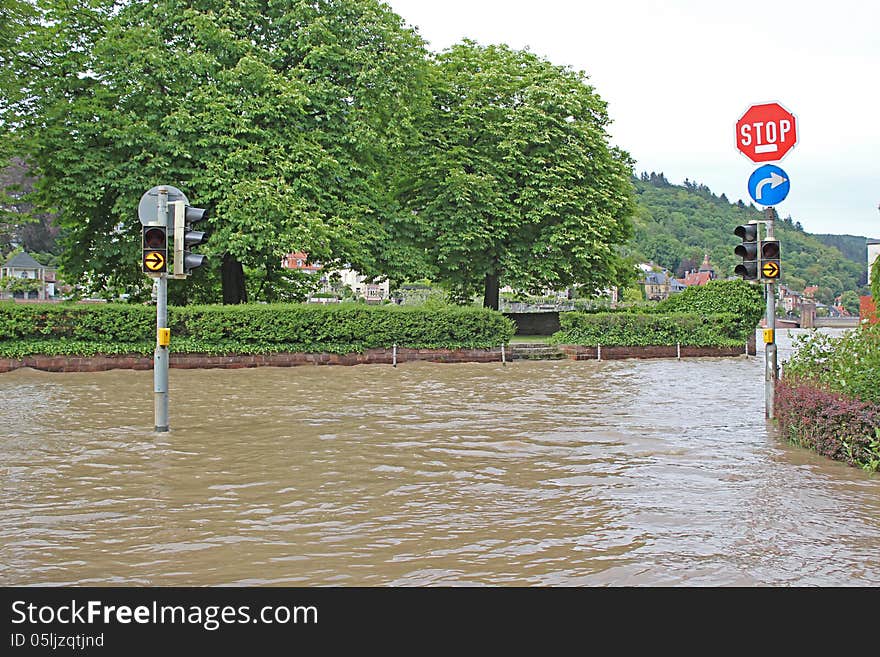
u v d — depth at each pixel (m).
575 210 31.48
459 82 31.97
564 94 31.88
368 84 26.17
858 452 8.51
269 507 6.86
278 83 24.44
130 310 21.20
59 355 20.14
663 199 177.88
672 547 5.75
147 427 11.16
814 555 5.56
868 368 9.47
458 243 29.64
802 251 143.00
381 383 18.00
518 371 21.92
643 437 10.49
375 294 72.94
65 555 5.57
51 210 26.05
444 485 7.70
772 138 12.32
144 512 6.68
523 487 7.62
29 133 23.39
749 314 30.41
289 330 22.80
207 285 30.38
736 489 7.53
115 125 23.50
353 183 26.42
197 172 23.62
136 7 24.80
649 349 28.47
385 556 5.57
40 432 10.67
